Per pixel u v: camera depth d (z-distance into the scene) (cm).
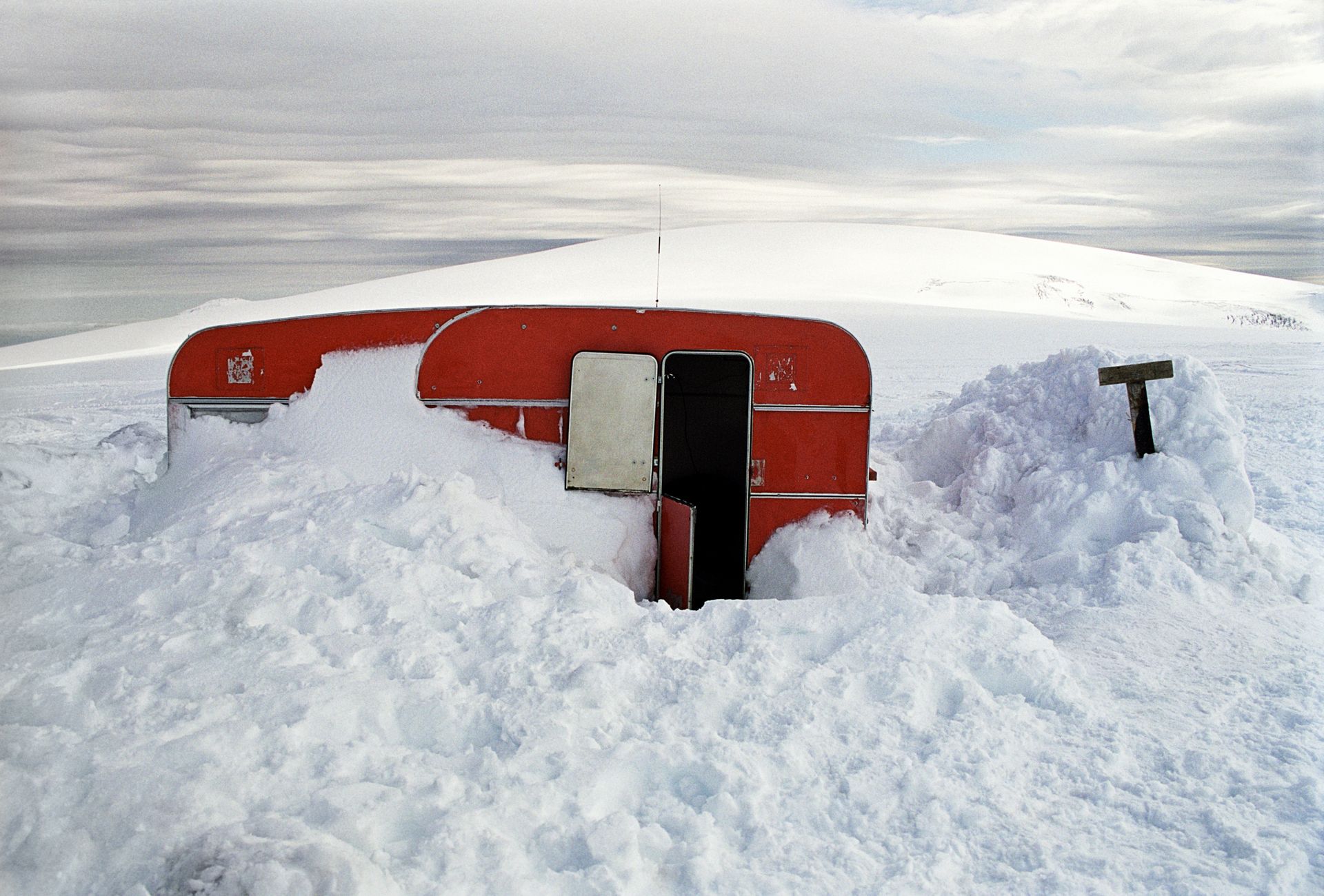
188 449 628
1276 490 863
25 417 1339
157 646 393
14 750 317
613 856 281
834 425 620
